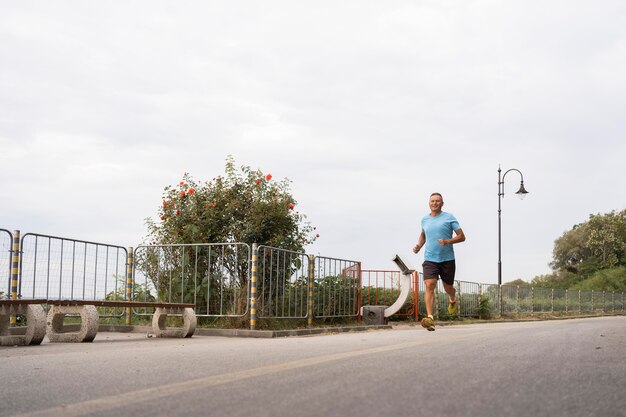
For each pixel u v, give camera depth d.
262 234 13.50
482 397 3.15
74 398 3.27
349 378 3.87
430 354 5.46
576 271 95.75
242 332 10.44
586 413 2.77
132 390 3.50
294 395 3.25
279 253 11.79
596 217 91.75
